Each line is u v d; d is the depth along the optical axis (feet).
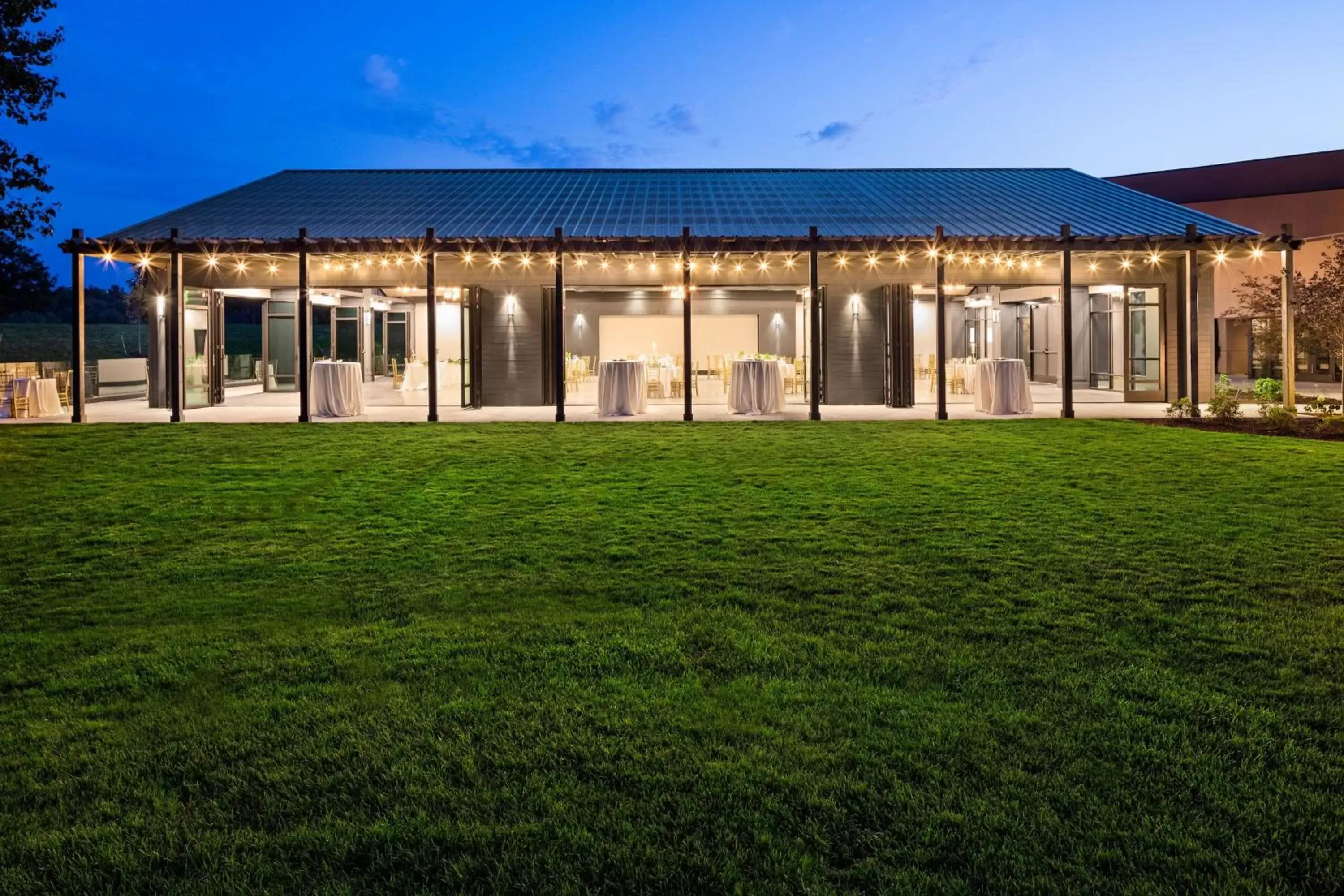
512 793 8.52
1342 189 104.53
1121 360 58.65
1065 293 43.11
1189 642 12.79
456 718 10.29
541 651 12.55
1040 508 22.33
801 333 71.46
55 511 22.81
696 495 24.31
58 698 11.05
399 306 84.89
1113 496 23.70
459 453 31.71
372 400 58.70
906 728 9.93
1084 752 9.34
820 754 9.27
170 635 13.47
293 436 36.17
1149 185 118.21
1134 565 16.94
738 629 13.55
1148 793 8.45
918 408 50.26
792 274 52.65
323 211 52.54
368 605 14.98
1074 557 17.58
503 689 11.15
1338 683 11.16
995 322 73.05
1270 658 12.10
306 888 7.07
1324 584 15.58
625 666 11.95
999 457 30.27
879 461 29.78
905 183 61.00
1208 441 33.86
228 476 27.48
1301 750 9.33
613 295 74.69
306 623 14.05
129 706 10.76
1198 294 50.65
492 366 52.03
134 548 19.19
